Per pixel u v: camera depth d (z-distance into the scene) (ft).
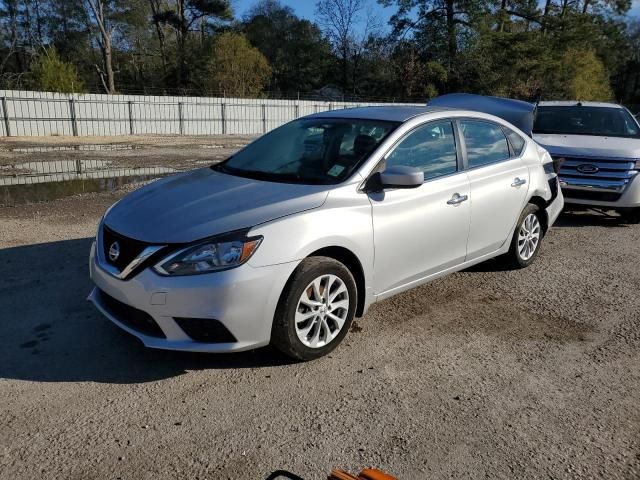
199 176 14.34
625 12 191.93
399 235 13.35
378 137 13.80
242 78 136.15
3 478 8.50
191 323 10.77
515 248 18.22
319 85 194.49
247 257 10.78
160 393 10.93
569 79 169.27
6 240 20.75
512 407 10.85
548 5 176.76
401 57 157.58
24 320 13.83
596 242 23.36
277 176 13.60
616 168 25.41
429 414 10.53
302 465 9.02
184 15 174.60
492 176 16.28
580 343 13.78
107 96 88.84
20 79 149.69
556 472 9.03
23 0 173.37
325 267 11.80
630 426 10.36
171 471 8.79
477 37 152.56
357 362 12.43
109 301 12.05
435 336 13.91
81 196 30.48
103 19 158.81
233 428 9.92
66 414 10.16
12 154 55.52
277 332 11.49
